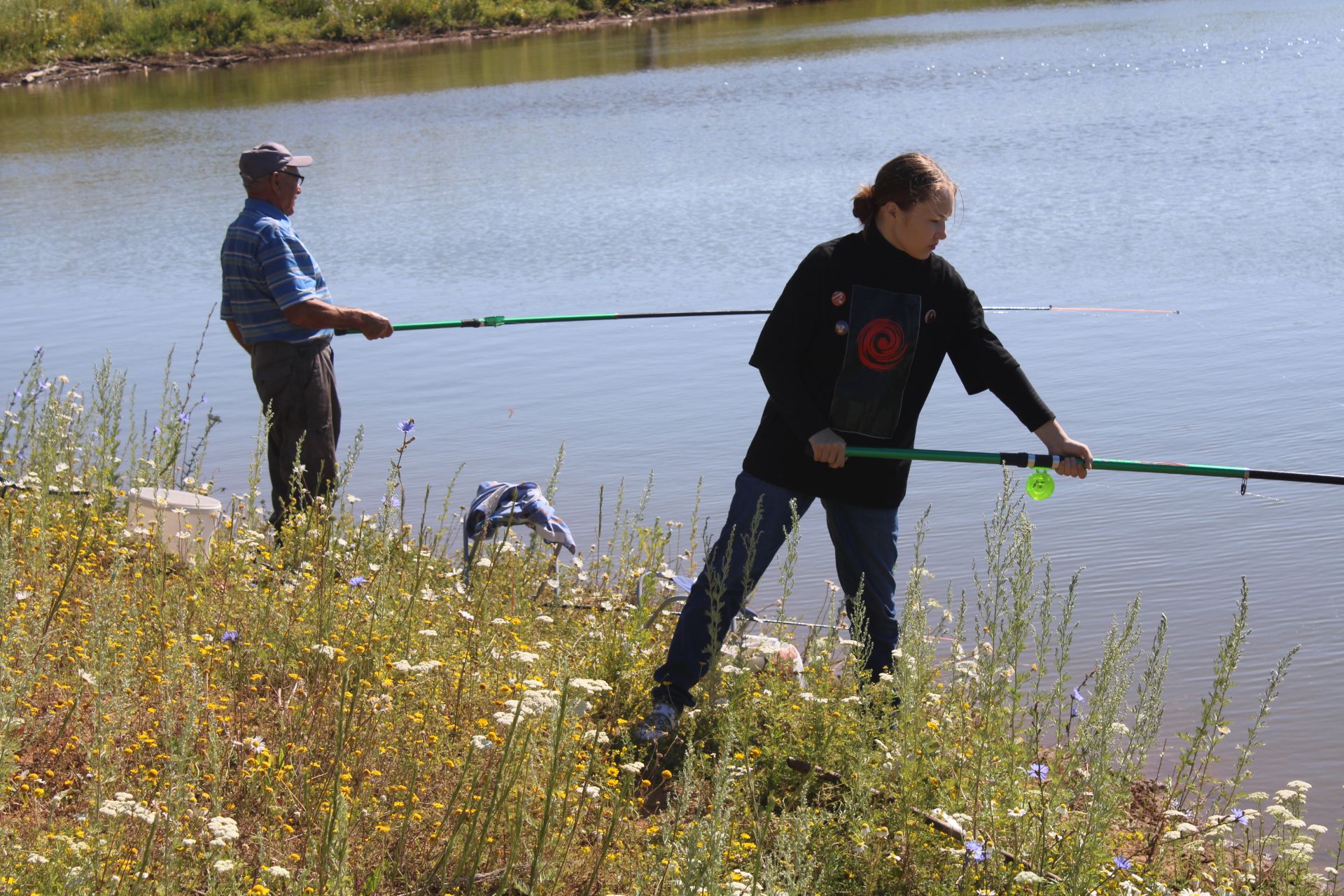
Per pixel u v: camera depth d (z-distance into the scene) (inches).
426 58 1723.7
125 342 536.7
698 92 1294.3
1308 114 962.1
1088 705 228.8
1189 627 288.8
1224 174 778.8
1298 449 388.5
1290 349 476.7
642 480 386.0
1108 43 1497.3
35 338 545.3
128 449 310.8
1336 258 592.4
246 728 187.5
